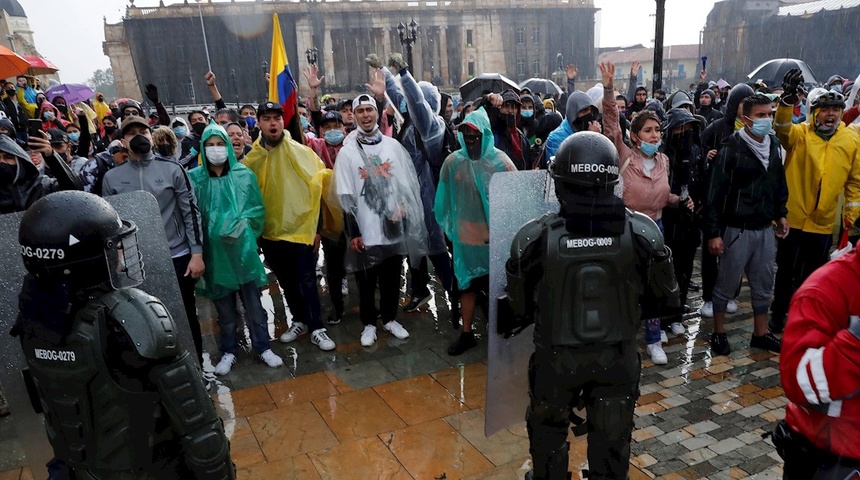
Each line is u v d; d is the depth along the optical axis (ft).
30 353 4.92
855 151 13.20
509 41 205.16
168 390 4.84
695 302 17.40
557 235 6.70
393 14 194.59
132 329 4.62
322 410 11.69
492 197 8.21
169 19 173.37
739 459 9.70
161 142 13.50
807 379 5.01
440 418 11.21
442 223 13.47
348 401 12.01
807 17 125.08
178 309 7.46
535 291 7.13
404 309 17.20
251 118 28.12
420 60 200.23
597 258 6.61
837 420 5.13
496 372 8.77
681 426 10.76
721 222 13.12
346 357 14.19
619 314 6.76
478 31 203.92
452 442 10.38
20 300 4.85
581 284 6.66
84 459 4.97
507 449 10.12
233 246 12.92
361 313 15.03
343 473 9.61
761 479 9.16
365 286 14.71
